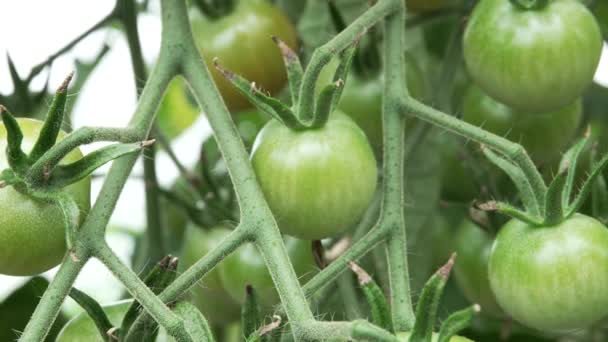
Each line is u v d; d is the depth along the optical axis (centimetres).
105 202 29
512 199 37
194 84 32
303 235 31
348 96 36
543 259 31
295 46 39
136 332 29
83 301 30
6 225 29
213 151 44
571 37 33
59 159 28
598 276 31
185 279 29
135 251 43
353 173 31
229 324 41
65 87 28
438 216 41
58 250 29
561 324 32
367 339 25
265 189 31
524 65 33
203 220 39
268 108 31
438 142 41
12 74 35
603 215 34
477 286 38
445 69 39
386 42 33
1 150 29
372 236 31
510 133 37
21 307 39
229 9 38
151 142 28
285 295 28
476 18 34
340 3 42
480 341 42
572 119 37
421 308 26
